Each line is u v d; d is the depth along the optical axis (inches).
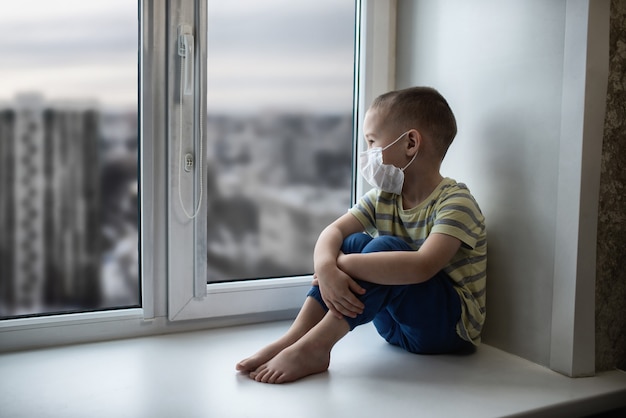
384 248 47.7
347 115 61.8
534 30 48.1
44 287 52.6
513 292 50.9
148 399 40.8
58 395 41.3
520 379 45.7
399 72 62.2
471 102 54.5
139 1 51.9
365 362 48.8
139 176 53.7
